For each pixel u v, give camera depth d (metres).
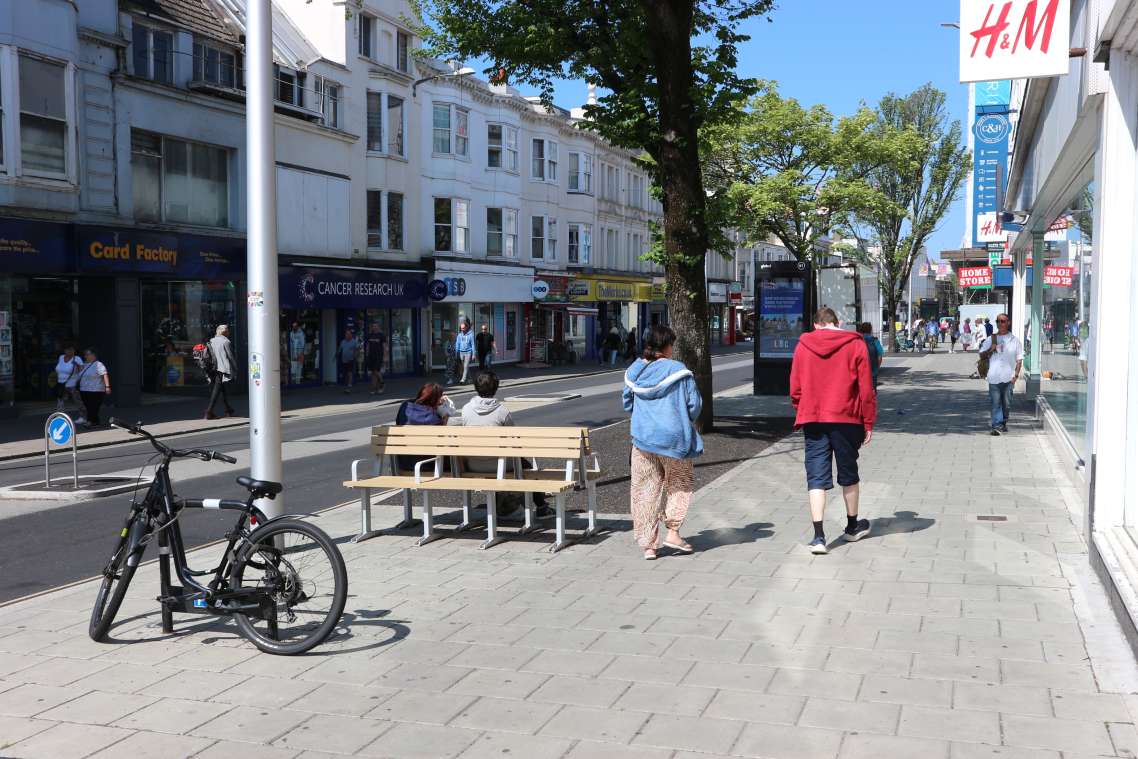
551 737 4.21
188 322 25.50
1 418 20.17
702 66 14.74
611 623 5.83
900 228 48.41
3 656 5.47
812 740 4.10
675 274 14.84
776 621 5.78
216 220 25.78
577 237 47.09
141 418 20.88
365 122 32.25
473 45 15.66
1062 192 13.30
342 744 4.20
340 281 29.42
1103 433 6.77
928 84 44.84
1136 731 4.11
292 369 29.53
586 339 50.78
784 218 35.41
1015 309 26.86
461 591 6.65
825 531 8.29
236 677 5.07
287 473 13.17
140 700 4.76
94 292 22.50
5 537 9.20
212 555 8.15
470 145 38.12
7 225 19.42
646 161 15.72
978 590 6.34
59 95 20.81
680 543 7.62
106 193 22.16
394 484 8.23
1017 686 4.65
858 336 7.62
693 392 7.44
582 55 14.99
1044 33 7.55
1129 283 6.65
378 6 32.69
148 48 23.64
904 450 13.48
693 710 4.46
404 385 31.45
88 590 7.01
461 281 35.66
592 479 8.41
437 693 4.77
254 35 7.49
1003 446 13.91
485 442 8.36
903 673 4.86
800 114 34.12
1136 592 5.34
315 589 5.45
